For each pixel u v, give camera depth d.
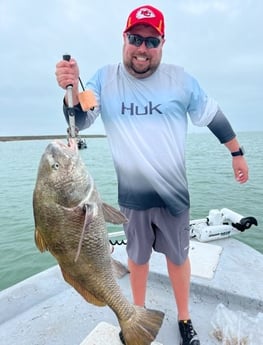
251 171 18.45
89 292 1.85
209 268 3.37
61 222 1.73
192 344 2.46
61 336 2.66
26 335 2.67
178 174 2.49
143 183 2.46
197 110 2.54
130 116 2.42
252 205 10.52
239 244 4.04
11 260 6.66
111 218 1.89
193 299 3.10
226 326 2.59
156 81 2.42
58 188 1.71
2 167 25.91
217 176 16.67
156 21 2.25
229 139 2.68
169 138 2.43
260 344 2.41
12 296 3.17
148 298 3.13
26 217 9.82
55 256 1.79
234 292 3.02
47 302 3.10
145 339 1.99
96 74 2.57
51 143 1.80
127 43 2.32
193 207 10.45
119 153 2.49
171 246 2.56
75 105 2.08
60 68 1.91
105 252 1.84
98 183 15.14
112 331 2.46
